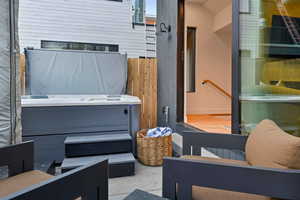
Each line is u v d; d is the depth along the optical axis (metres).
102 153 2.58
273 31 2.08
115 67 4.49
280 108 2.02
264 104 2.12
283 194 0.95
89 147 2.53
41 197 0.88
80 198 1.16
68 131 2.81
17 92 1.68
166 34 4.64
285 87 2.00
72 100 3.03
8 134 1.61
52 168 2.50
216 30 5.14
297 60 1.96
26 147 1.46
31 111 2.67
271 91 2.08
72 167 2.21
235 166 1.02
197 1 4.93
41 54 4.08
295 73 1.96
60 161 2.79
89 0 5.87
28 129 2.67
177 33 4.05
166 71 4.64
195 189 1.17
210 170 1.06
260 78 2.15
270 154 1.14
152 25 6.38
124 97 3.71
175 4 4.12
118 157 2.49
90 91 4.35
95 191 1.13
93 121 2.90
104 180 1.19
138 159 2.91
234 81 2.33
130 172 2.40
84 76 4.32
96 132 2.92
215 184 1.05
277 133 1.26
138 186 2.16
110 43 6.06
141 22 6.31
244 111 2.26
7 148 1.36
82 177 1.05
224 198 1.10
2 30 1.56
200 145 1.75
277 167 1.06
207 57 5.27
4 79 1.59
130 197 1.10
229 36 5.34
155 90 4.64
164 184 1.14
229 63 5.38
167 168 1.14
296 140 1.05
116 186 2.15
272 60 2.08
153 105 4.64
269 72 2.10
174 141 3.47
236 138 1.65
